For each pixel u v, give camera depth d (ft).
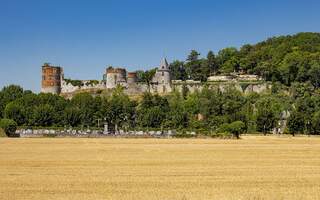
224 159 277.23
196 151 340.39
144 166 239.30
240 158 283.79
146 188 172.24
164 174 208.23
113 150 346.74
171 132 618.44
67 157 286.66
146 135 586.86
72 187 173.58
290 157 291.38
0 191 165.99
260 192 165.78
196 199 155.22
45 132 625.41
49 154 307.99
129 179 192.85
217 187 174.91
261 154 314.35
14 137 551.59
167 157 289.33
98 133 620.49
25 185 177.37
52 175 203.31
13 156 292.40
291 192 165.89
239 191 167.32
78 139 507.30
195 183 183.52
